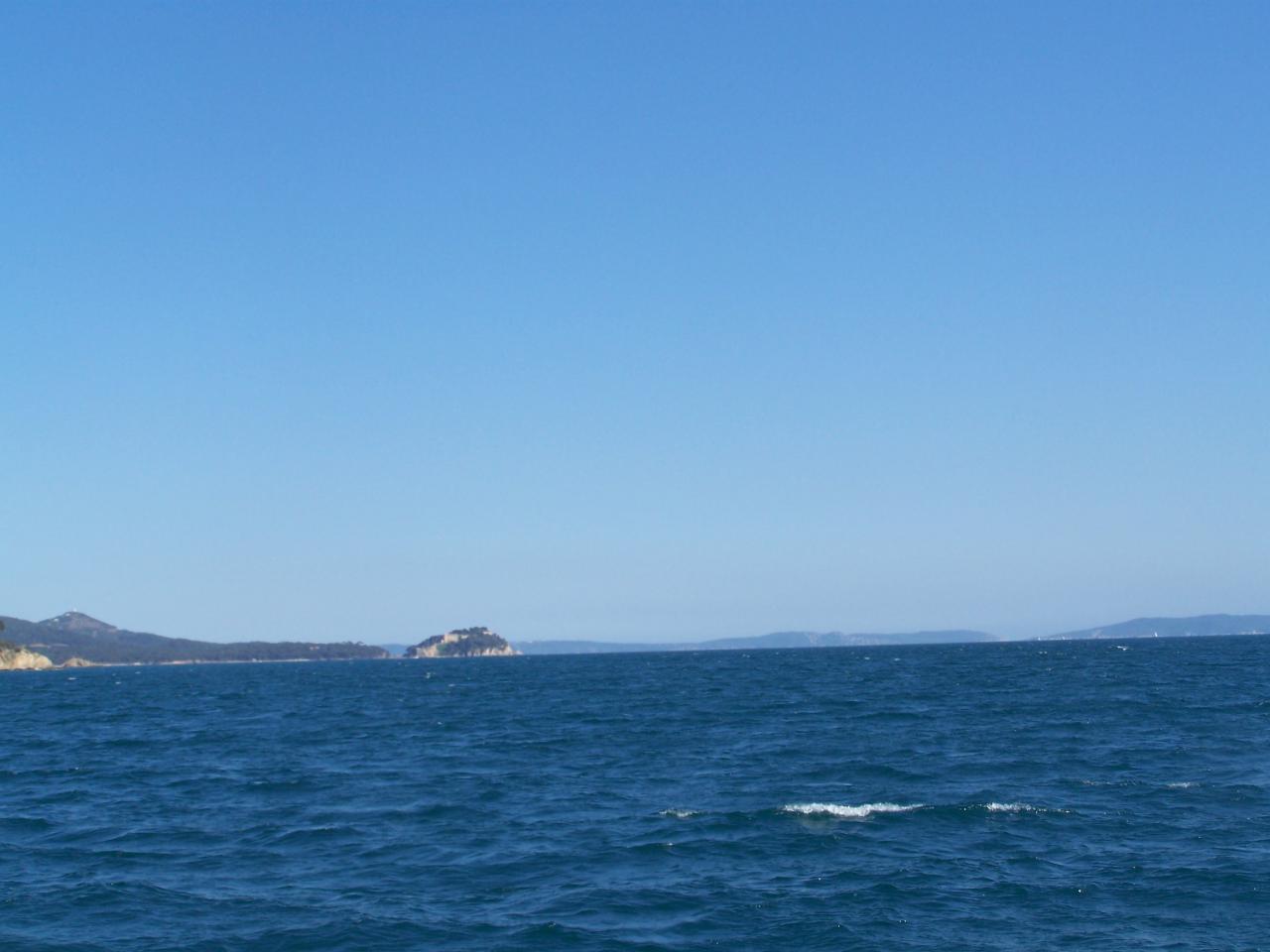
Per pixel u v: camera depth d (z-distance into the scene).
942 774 45.16
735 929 24.86
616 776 47.41
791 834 34.00
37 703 137.62
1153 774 43.69
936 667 174.38
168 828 37.94
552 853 32.41
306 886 29.36
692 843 33.16
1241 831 32.97
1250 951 22.75
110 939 24.92
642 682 153.00
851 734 62.19
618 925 25.28
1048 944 23.45
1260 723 61.81
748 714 80.06
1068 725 63.34
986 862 30.19
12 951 24.12
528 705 103.25
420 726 79.62
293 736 73.88
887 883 28.23
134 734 80.38
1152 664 155.88
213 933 25.23
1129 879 28.14
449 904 27.30
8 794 47.53
